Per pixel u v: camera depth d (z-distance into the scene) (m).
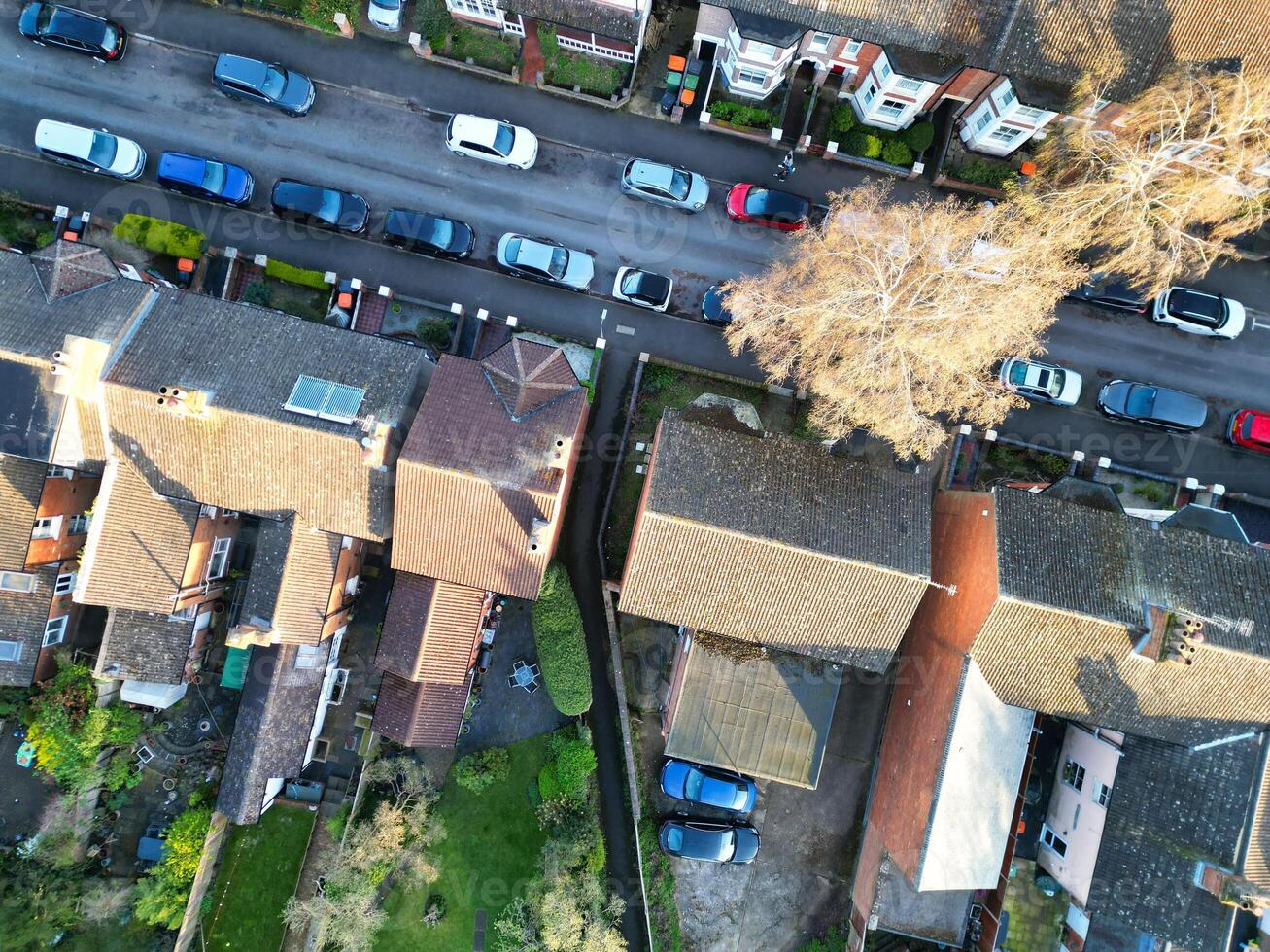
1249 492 33.75
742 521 27.06
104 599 28.53
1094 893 28.39
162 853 31.22
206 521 30.31
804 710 30.73
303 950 31.91
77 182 32.88
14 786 31.83
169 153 31.81
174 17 33.06
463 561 28.67
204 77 33.19
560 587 31.44
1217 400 33.88
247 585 31.25
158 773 32.31
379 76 33.47
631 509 33.59
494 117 33.62
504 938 30.80
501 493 26.73
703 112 32.81
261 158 33.34
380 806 30.75
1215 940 26.33
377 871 30.70
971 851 27.94
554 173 33.78
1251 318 33.81
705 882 33.25
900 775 30.73
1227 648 26.33
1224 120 26.89
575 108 33.75
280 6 32.81
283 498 28.69
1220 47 27.92
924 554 27.45
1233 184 27.75
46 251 27.69
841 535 27.34
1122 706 27.97
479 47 33.12
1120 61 28.31
